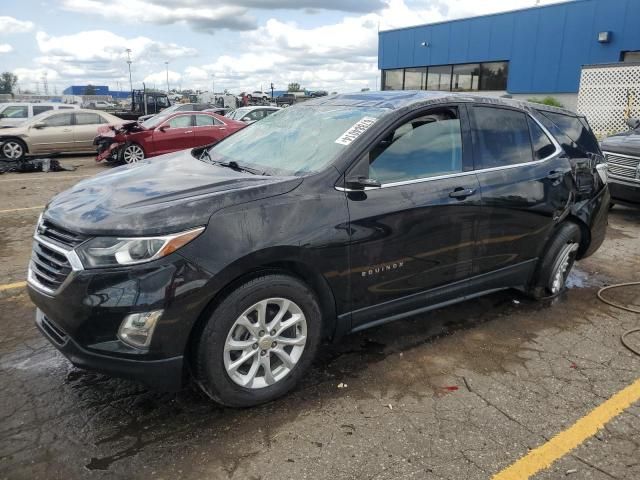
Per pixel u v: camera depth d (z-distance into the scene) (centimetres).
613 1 2103
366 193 324
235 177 324
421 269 356
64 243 273
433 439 279
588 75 1719
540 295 470
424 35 2869
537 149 432
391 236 332
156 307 257
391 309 351
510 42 2481
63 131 1598
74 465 256
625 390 329
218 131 1505
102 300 255
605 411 306
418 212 343
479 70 2666
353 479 250
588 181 469
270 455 265
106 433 281
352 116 364
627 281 534
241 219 280
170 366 268
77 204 299
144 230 260
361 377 341
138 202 284
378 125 340
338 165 320
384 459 264
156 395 317
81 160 1623
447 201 357
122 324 257
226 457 263
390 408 307
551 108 467
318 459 263
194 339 277
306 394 320
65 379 334
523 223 412
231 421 293
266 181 306
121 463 258
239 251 274
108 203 288
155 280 257
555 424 294
